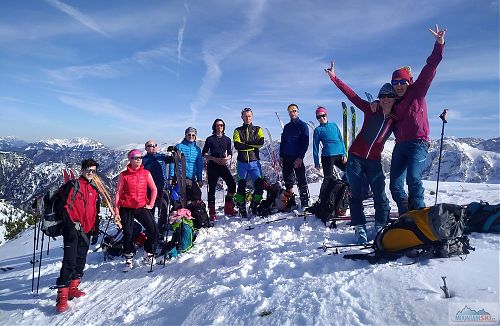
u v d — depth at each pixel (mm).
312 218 7418
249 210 9352
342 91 5938
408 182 5164
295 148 8742
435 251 3979
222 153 9055
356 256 4461
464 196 8156
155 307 4957
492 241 4297
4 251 11008
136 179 6629
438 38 4840
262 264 5117
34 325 5340
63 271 5703
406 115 5191
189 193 8328
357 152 5648
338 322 3223
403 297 3316
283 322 3441
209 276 5473
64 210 5746
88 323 5051
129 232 6629
